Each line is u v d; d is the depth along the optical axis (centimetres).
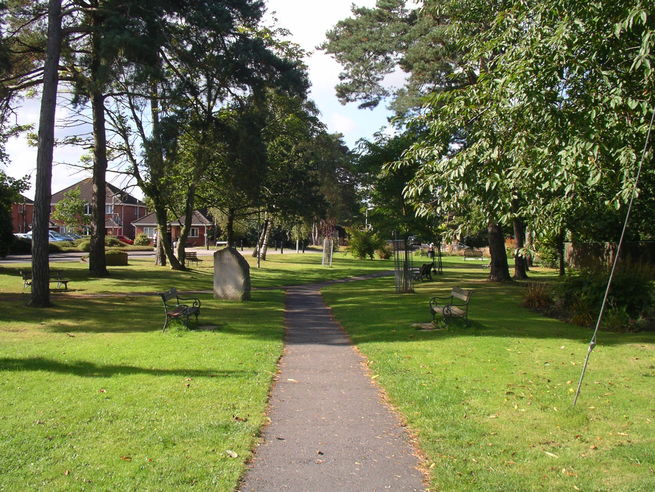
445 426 574
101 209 2722
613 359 907
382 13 2358
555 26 821
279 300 2041
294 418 612
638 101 729
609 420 595
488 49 999
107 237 6444
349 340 1155
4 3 1906
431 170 938
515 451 506
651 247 2155
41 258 1633
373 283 2972
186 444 509
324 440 542
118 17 1831
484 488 428
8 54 1938
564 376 788
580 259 2544
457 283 2609
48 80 1633
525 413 618
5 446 493
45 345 1019
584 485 432
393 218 2117
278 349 1012
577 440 536
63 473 438
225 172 2764
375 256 6197
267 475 455
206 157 2686
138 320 1409
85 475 436
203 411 610
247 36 2444
